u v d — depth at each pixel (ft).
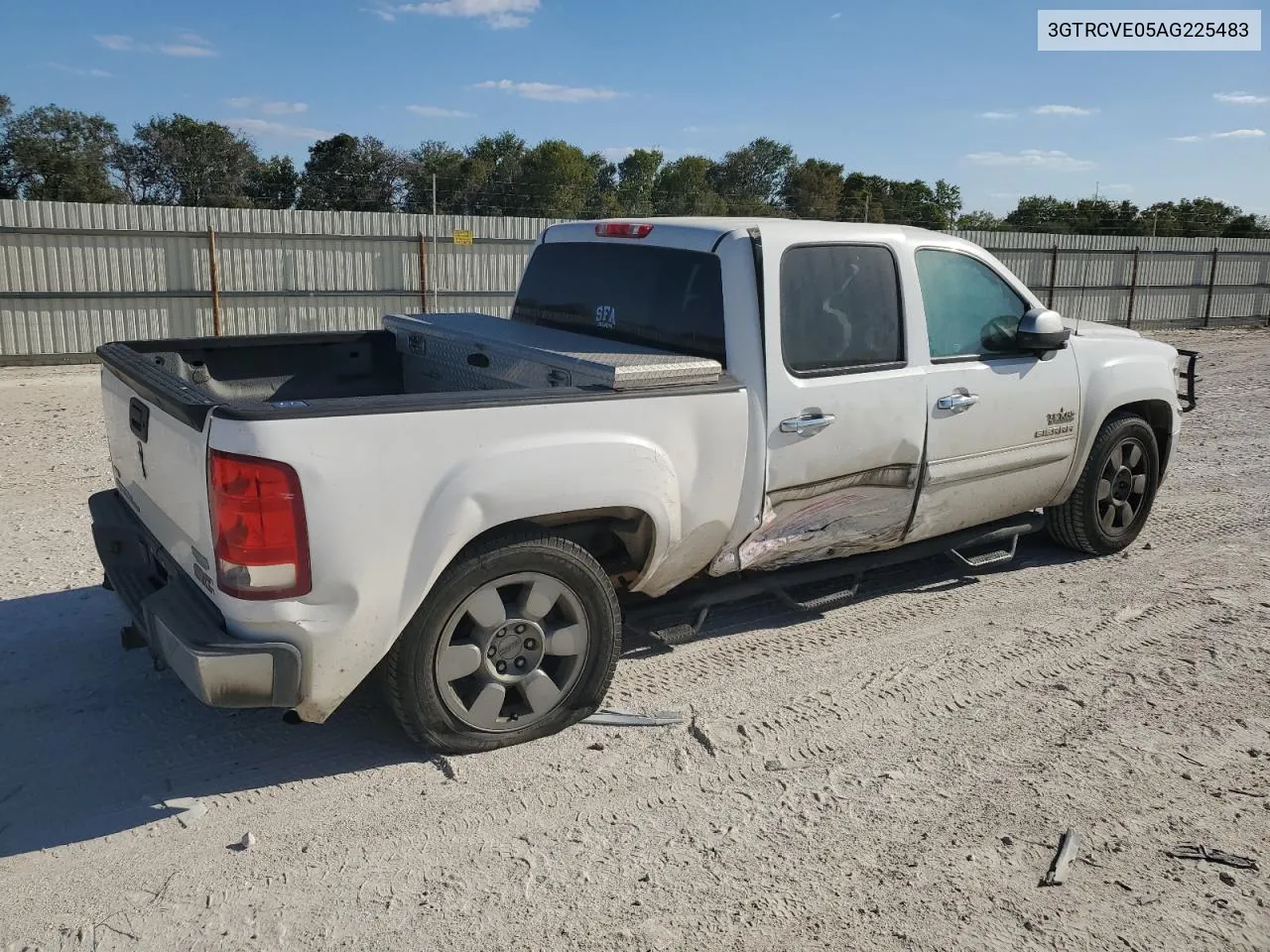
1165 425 20.06
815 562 15.94
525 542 11.64
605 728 12.80
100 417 35.04
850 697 13.78
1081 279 82.07
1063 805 11.30
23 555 18.78
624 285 14.74
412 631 11.19
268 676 10.37
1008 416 16.42
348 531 10.37
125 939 8.95
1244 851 10.52
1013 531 18.08
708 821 10.91
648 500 12.35
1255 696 13.99
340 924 9.21
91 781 11.41
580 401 11.73
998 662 14.94
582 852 10.33
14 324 52.39
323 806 11.03
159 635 11.02
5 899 9.42
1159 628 16.33
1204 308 87.56
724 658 14.92
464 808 11.03
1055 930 9.29
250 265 57.36
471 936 9.09
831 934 9.19
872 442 14.60
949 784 11.69
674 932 9.19
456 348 15.05
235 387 15.25
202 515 10.49
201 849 10.27
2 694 13.30
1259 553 20.24
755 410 13.30
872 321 14.61
